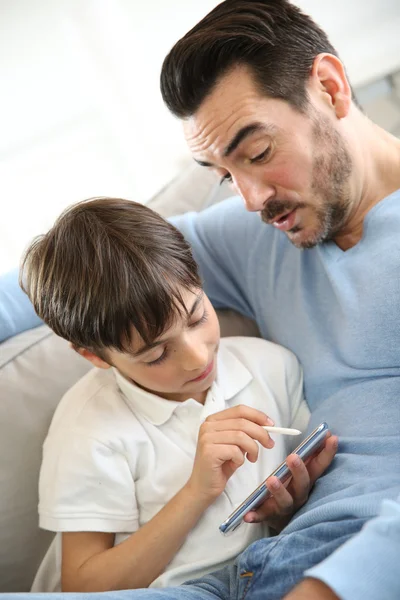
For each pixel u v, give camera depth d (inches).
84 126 75.4
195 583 30.6
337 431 33.2
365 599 19.4
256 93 32.5
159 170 79.8
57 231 34.2
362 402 32.6
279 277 39.6
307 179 34.3
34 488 38.0
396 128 52.3
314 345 36.7
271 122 32.8
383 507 21.7
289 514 33.0
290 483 32.2
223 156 33.9
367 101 53.6
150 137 78.0
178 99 33.6
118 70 73.6
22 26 68.6
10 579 36.9
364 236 35.3
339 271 35.1
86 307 31.6
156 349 31.7
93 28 70.9
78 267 32.3
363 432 31.5
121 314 30.9
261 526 34.8
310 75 33.9
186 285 32.1
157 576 32.3
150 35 73.5
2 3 67.2
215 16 33.6
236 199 43.9
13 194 75.1
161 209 47.9
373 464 29.5
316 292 37.4
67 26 70.1
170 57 33.1
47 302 33.8
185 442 35.3
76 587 32.3
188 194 49.0
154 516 32.6
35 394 39.8
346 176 35.3
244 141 33.0
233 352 39.5
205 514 33.6
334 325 35.6
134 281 31.0
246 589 28.3
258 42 32.1
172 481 34.6
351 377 33.9
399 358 31.8
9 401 39.1
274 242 39.9
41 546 37.6
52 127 74.3
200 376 33.3
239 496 34.2
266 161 33.7
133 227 33.1
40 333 42.3
